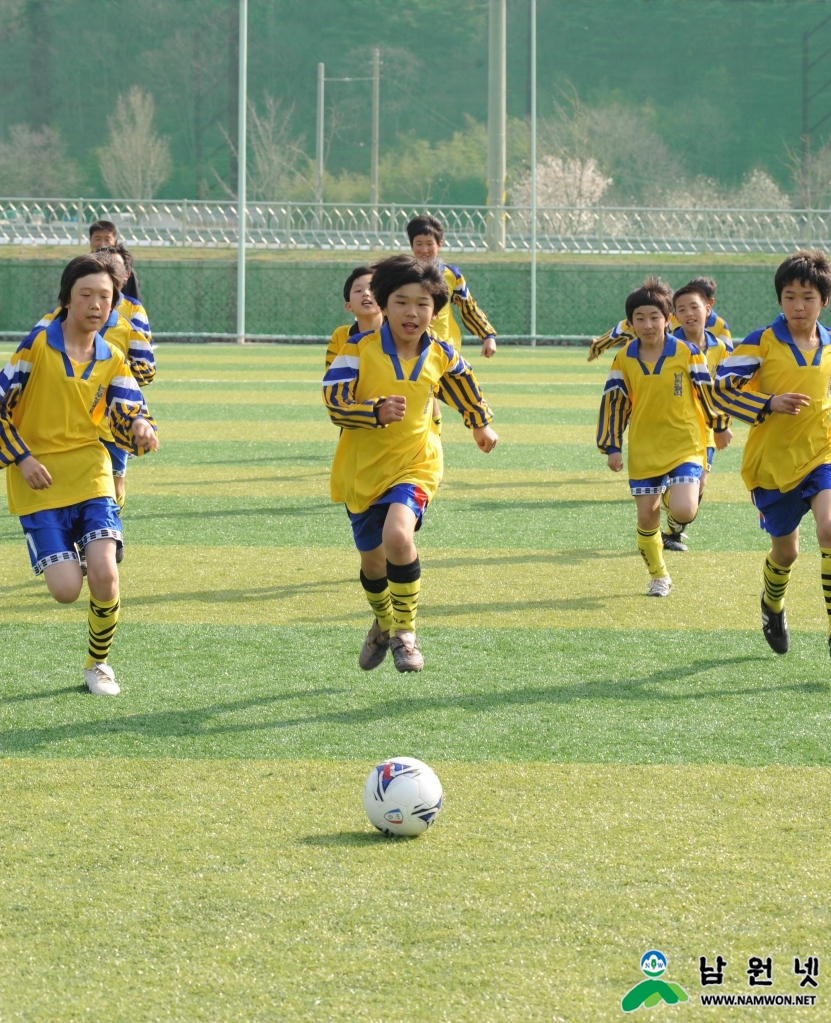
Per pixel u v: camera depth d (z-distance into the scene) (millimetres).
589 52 87125
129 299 14734
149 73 80688
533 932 5969
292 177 82000
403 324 9422
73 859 6785
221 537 15945
